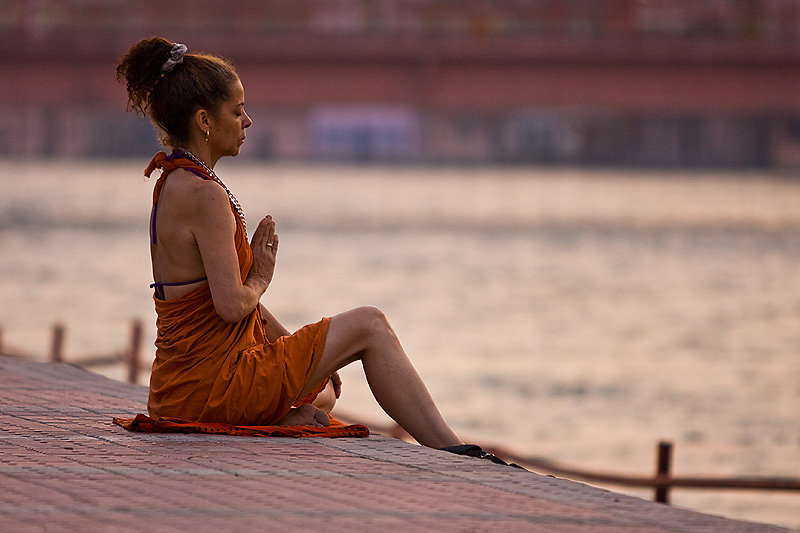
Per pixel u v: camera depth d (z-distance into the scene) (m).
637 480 15.78
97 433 9.44
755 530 7.02
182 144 9.77
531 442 41.34
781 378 56.09
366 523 6.78
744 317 78.06
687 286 94.19
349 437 9.77
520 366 58.34
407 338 67.38
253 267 9.81
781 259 114.19
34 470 7.95
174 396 9.61
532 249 120.38
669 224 147.25
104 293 82.00
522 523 6.92
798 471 37.66
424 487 7.88
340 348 9.68
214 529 6.53
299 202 169.38
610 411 47.28
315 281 93.25
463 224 144.12
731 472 37.28
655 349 64.62
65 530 6.39
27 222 134.75
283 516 6.88
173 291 9.59
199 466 8.28
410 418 9.68
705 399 50.06
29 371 13.72
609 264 108.44
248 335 9.73
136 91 9.83
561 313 78.81
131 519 6.69
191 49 132.25
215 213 9.38
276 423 9.77
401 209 161.25
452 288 90.94
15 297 77.94
